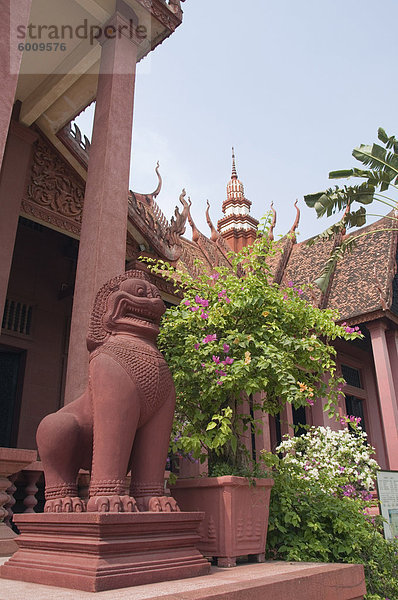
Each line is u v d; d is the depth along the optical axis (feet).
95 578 6.25
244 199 69.00
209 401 12.09
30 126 29.12
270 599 6.85
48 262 40.91
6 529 11.45
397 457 41.52
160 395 8.76
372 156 34.60
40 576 7.07
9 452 11.87
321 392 13.70
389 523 18.28
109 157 19.30
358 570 9.46
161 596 5.79
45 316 39.29
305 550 11.79
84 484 13.42
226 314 12.66
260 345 11.84
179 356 12.60
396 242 54.80
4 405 36.14
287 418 46.34
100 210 18.26
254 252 13.87
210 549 9.68
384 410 43.88
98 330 9.35
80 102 28.50
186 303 13.48
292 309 13.41
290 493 12.57
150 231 32.73
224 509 9.80
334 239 61.26
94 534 6.79
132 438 8.21
